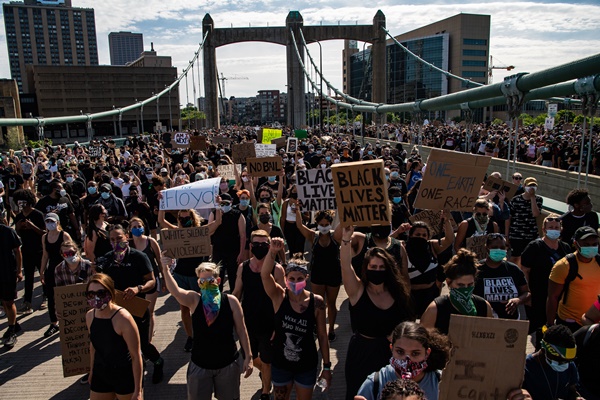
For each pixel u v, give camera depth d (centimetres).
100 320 461
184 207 768
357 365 437
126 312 465
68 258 661
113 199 1077
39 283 1003
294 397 573
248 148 1498
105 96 12775
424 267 593
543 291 601
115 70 12756
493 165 2022
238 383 484
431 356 350
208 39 10350
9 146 6162
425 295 599
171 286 478
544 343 372
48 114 12462
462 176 607
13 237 730
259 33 10431
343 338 721
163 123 13275
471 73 12019
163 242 635
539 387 382
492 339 353
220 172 1347
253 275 557
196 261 704
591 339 416
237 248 785
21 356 696
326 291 700
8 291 720
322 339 491
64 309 564
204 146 2220
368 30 10369
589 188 1380
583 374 420
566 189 1502
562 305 534
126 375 464
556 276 525
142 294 618
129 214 1223
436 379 351
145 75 13000
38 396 591
